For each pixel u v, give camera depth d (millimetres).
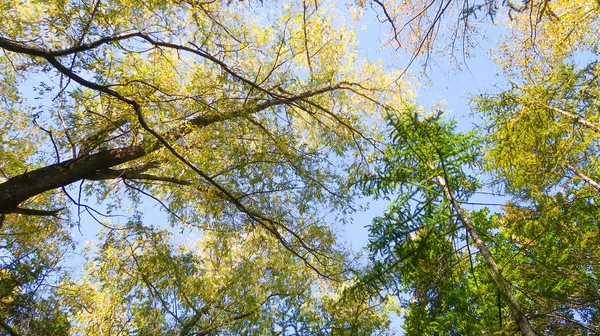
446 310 5949
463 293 6172
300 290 9320
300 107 8242
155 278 8328
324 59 9094
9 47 4969
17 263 8062
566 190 6340
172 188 8781
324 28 8672
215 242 9562
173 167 7574
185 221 8320
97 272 8508
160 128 6852
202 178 7332
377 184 6539
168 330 8031
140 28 6590
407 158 6426
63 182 6746
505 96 6188
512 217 6137
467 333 5699
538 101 5777
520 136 5969
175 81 7387
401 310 9031
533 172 5973
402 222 6062
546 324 5605
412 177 6406
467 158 6129
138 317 8031
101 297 8438
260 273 9273
